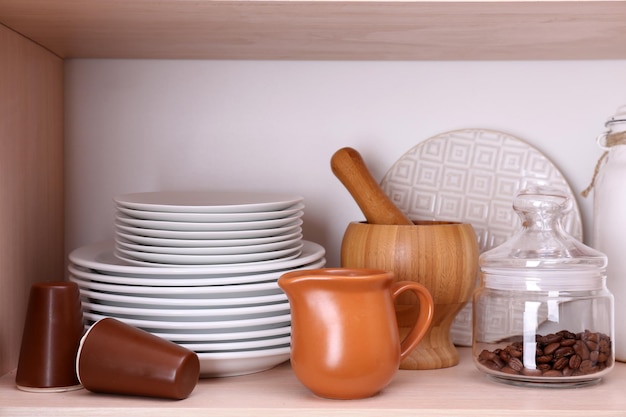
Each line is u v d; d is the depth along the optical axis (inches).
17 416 29.6
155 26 34.8
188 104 43.6
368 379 30.1
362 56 42.1
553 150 43.3
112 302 34.0
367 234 35.7
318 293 30.2
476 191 42.8
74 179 43.8
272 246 34.2
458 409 29.2
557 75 43.2
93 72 43.4
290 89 43.5
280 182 43.7
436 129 43.5
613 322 33.3
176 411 29.6
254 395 31.4
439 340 36.9
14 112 36.0
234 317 32.9
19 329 36.9
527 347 32.1
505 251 33.6
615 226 36.7
